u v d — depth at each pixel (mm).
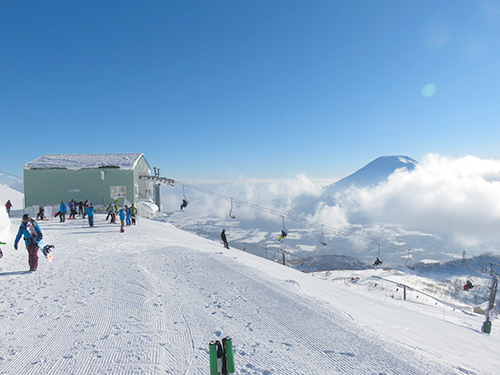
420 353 5203
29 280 8133
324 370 4176
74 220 25531
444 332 10641
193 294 7312
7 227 14508
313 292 10945
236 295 7328
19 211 30000
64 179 30656
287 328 5586
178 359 4246
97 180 30922
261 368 4121
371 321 8242
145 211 34562
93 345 4586
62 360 4113
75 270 9328
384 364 4441
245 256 18031
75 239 15922
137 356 4281
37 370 3846
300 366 4242
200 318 5852
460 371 4582
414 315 14180
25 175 30391
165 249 13250
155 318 5750
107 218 24547
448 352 6742
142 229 21469
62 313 5863
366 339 5316
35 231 9109
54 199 30547
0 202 39875
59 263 10266
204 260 11086
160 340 4832
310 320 5992
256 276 9297
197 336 5051
